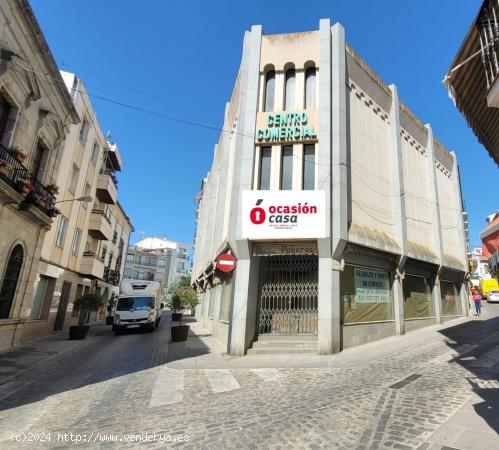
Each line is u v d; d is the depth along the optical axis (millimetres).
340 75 13141
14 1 10469
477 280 42750
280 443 4250
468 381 6582
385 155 15891
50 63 13016
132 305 20719
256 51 13805
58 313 20578
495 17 4777
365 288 13406
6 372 8867
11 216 11805
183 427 4926
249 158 12719
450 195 23484
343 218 11859
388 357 9891
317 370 8641
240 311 11555
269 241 11992
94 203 25016
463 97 6000
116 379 8125
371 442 4125
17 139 12023
